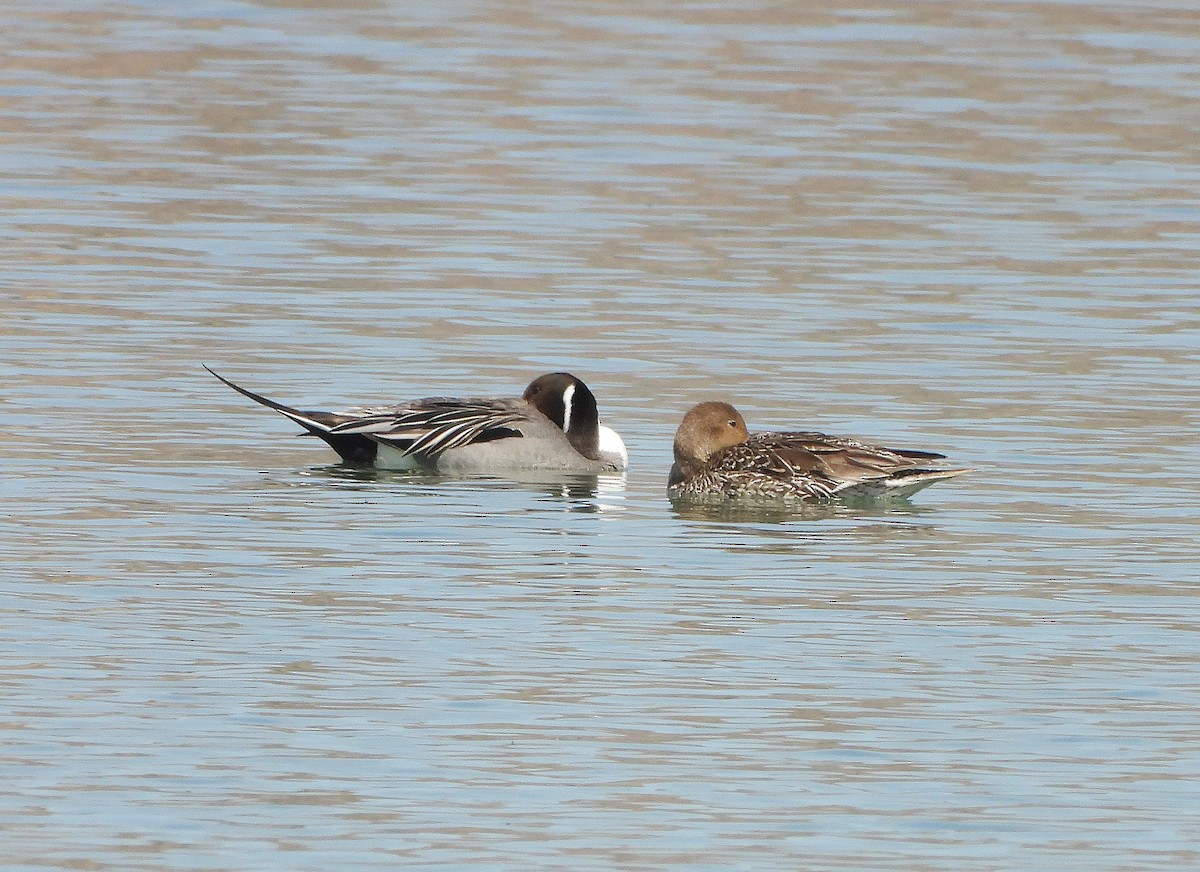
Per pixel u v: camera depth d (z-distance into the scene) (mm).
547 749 11062
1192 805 10500
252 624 13039
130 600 13445
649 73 36469
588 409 18406
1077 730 11484
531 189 28719
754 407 19234
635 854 9781
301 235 25922
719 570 14602
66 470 16719
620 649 12719
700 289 23766
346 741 11102
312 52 37656
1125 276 24703
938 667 12469
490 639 12875
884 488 16625
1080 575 14477
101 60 36188
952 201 28469
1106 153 31531
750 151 31188
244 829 9961
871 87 35531
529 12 41625
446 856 9711
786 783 10688
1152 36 39969
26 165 29125
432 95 34594
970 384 20047
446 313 22578
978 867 9719
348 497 16656
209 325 21766
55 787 10391
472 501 16797
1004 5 42469
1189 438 18250
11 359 20094
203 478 16875
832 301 23312
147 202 27375
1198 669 12477
